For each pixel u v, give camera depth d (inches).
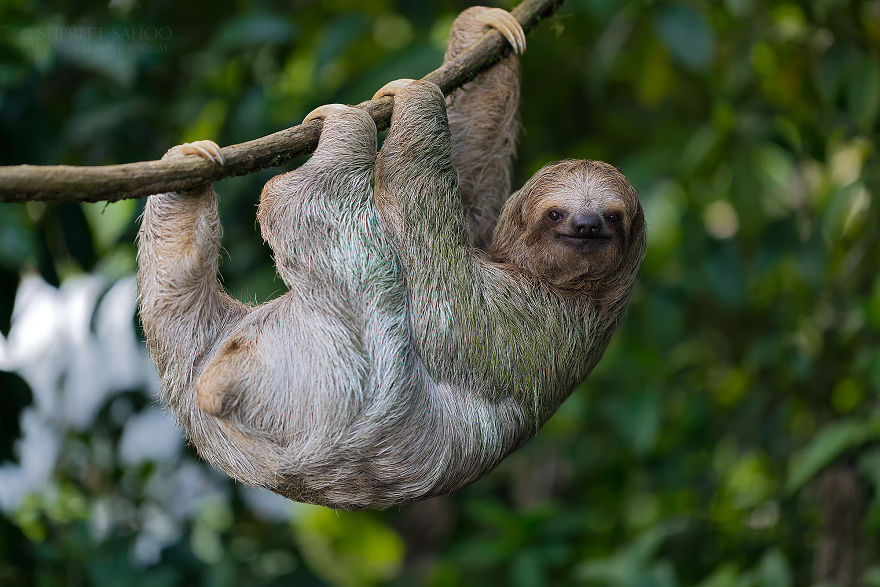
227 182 610.2
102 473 672.4
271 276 613.9
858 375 638.5
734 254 652.1
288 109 667.4
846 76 625.0
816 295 664.4
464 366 406.0
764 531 661.3
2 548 572.7
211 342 400.2
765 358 657.6
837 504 602.5
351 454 381.4
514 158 516.7
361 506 397.1
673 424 725.3
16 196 308.5
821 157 655.1
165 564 626.5
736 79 661.9
